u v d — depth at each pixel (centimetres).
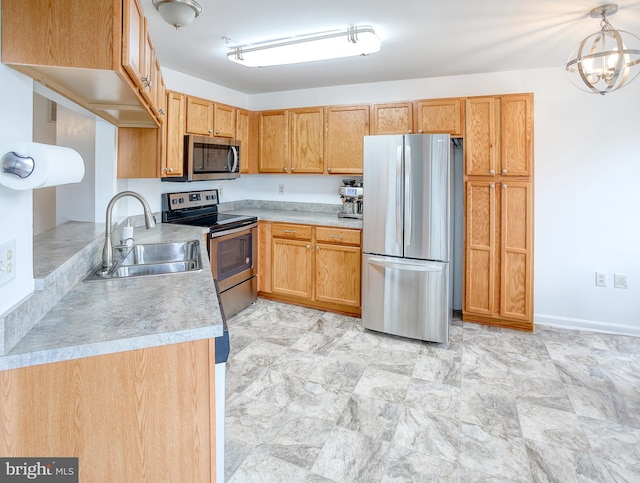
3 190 102
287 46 263
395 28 243
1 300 101
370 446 187
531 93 310
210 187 414
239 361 274
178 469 119
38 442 107
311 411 215
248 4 209
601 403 223
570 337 319
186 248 248
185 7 201
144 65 161
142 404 115
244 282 377
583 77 204
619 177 319
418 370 263
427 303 307
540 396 230
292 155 407
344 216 388
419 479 166
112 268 188
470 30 245
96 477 112
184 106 322
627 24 234
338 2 207
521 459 178
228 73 351
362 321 335
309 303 391
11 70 109
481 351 293
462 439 192
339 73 349
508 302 329
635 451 183
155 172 277
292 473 169
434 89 364
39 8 109
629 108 312
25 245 116
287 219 388
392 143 313
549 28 242
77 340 108
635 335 322
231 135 389
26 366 103
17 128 112
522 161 315
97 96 162
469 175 333
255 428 200
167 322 122
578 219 333
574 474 169
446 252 301
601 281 330
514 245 324
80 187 260
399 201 314
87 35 113
